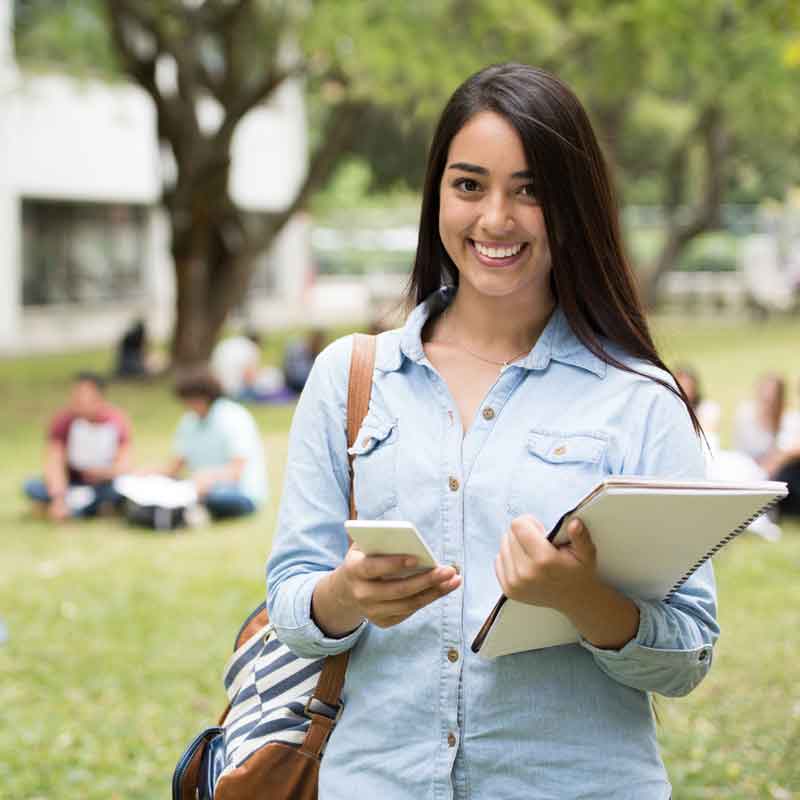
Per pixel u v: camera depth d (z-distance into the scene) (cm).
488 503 247
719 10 1666
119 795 579
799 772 585
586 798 242
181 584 978
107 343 3300
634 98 2895
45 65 2691
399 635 251
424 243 279
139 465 1479
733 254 5469
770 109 2056
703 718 665
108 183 3428
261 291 4200
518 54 1811
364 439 258
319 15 1798
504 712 245
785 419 1235
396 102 1905
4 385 2264
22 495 1345
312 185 2320
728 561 1030
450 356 266
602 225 254
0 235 3083
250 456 1226
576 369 255
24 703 707
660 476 247
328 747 261
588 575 220
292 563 262
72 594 947
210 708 701
